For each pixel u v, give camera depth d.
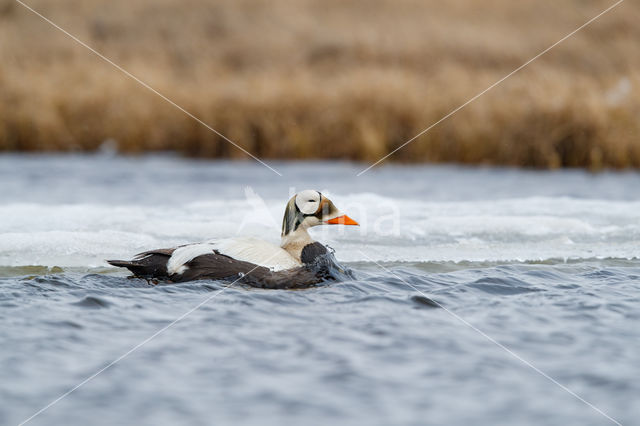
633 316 13.87
